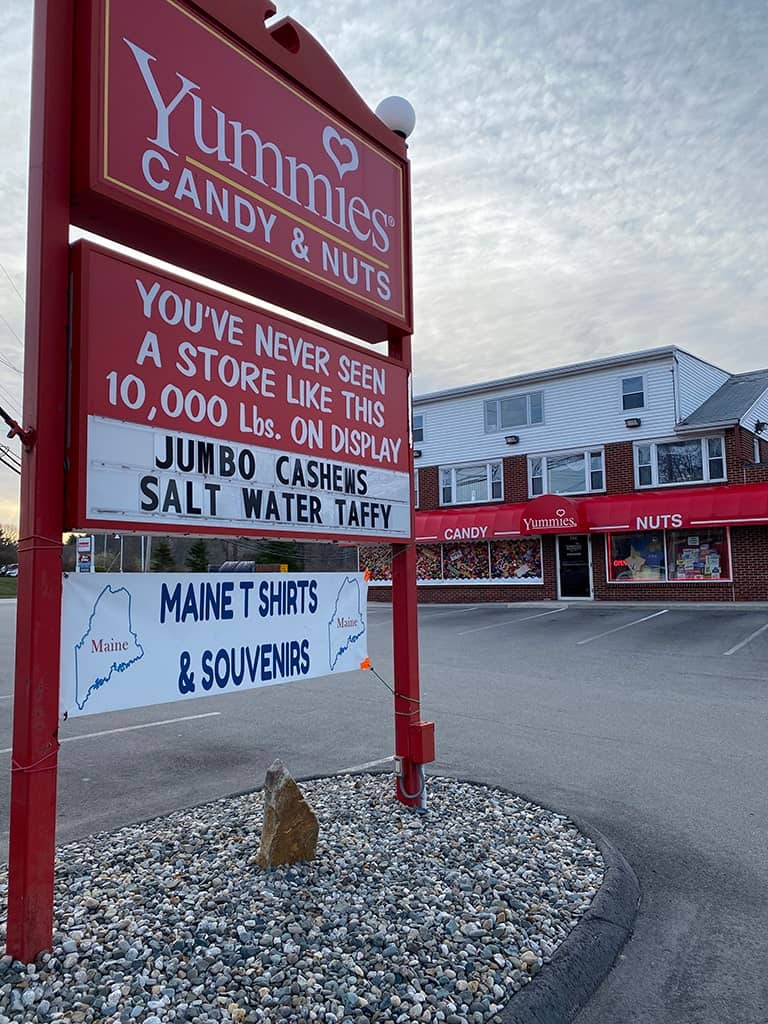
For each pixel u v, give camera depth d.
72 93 3.41
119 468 3.37
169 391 3.64
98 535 3.94
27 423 3.16
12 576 50.28
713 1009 3.09
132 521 3.41
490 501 26.77
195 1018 2.71
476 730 7.93
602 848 4.45
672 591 22.33
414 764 5.11
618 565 23.34
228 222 4.08
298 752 7.26
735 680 10.56
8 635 20.34
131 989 2.86
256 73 4.35
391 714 9.01
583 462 24.78
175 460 3.64
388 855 4.22
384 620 21.47
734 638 14.70
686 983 3.27
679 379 23.20
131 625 3.50
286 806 4.04
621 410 23.98
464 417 27.47
